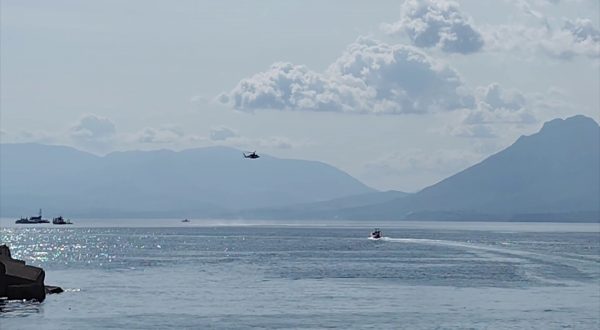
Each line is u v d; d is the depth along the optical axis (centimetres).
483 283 19338
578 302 15988
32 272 15925
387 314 14450
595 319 13988
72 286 18688
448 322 13662
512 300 16212
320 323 13562
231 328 13138
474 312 14700
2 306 15200
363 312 14675
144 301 16038
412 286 18650
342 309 15000
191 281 19862
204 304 15650
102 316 14225
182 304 15625
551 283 19375
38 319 13888
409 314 14438
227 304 15662
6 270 15725
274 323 13575
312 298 16488
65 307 15150
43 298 15988
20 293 15738
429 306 15362
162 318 14025
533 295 17038
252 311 14800
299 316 14238
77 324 13450
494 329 13075
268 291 17725
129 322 13650
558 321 13788
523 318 14050
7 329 13075
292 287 18488
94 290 17825
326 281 19850
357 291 17700
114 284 19175
